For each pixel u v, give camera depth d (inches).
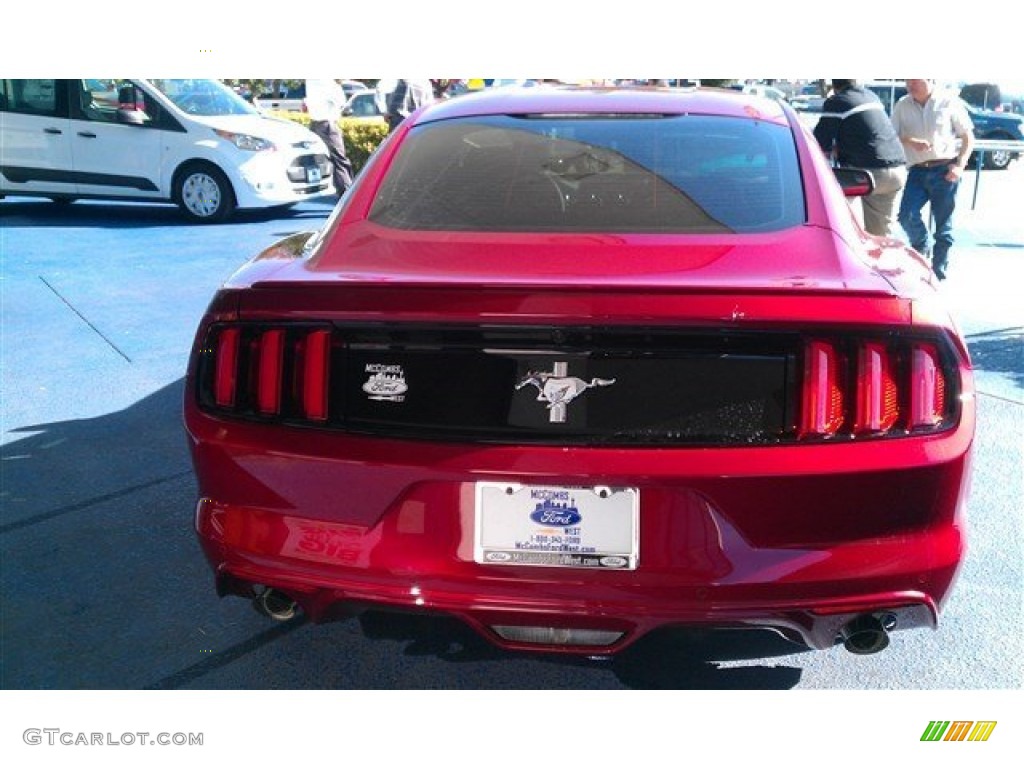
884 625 84.7
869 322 78.5
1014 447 161.6
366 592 84.0
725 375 78.5
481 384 80.4
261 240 378.0
